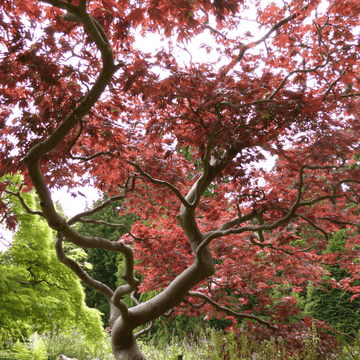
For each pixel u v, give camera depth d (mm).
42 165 3885
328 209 5578
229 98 3732
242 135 4141
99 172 5105
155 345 11938
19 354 6711
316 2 4434
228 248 5660
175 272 6141
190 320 11492
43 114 3475
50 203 3541
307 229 5551
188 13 2463
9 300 5785
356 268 6340
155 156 5328
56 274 7125
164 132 4492
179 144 4805
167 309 4930
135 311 4863
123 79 3393
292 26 5332
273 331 5277
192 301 6551
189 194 5508
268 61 5730
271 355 4312
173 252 5848
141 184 5824
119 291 4477
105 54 2770
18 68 3029
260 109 3875
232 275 6125
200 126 4426
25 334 6605
